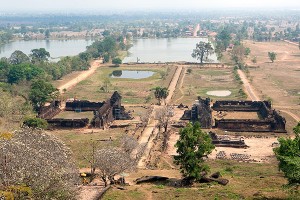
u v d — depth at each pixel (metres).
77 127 122.06
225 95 165.12
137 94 168.62
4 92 141.62
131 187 59.88
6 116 116.69
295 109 139.00
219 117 130.75
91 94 170.00
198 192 54.69
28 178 37.62
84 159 82.38
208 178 64.19
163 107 134.38
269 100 138.12
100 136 108.25
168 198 52.25
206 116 118.81
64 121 122.25
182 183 63.72
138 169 79.19
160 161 88.38
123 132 113.31
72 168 48.22
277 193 51.09
